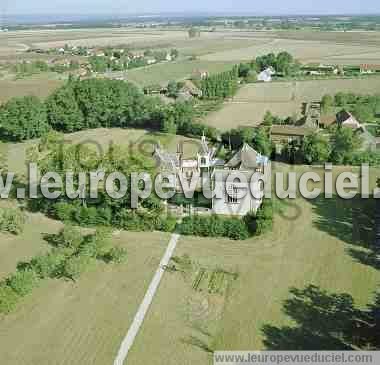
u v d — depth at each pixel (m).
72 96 156.62
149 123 162.12
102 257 83.00
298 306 68.56
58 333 64.62
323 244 85.62
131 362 59.16
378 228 90.75
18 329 65.62
